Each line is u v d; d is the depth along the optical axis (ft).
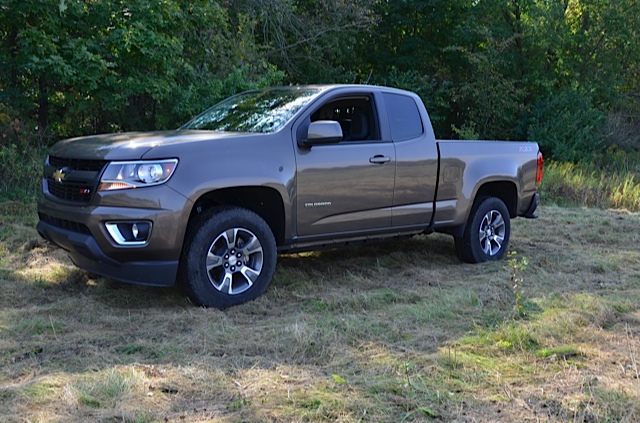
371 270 20.52
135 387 10.88
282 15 56.85
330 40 62.90
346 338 13.74
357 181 18.56
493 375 11.82
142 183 15.07
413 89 68.28
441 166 20.72
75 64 32.32
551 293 17.74
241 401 10.45
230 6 50.49
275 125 17.58
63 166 16.57
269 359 12.59
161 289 17.53
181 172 15.43
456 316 15.60
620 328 15.03
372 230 19.34
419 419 10.03
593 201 43.37
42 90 36.55
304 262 21.54
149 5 34.68
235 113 19.44
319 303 16.33
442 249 24.31
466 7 70.44
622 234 29.58
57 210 16.20
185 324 14.65
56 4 31.78
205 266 15.84
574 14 73.20
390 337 13.99
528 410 10.39
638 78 78.33
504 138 70.23
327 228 18.24
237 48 44.45
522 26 68.90
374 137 19.47
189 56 41.98
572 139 65.46
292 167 17.21
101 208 15.05
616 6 68.54
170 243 15.25
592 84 70.23
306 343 13.25
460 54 71.15
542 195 44.04
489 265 21.79
